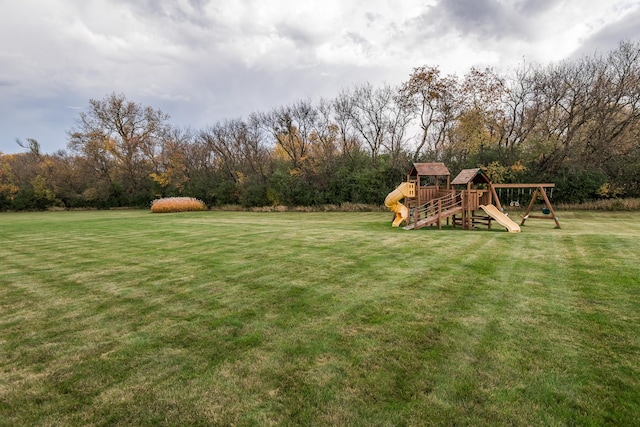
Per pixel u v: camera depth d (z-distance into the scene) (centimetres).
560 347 373
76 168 4088
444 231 1364
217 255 912
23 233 1506
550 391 298
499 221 1343
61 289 635
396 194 1603
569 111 2417
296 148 3528
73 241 1233
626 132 2286
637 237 1034
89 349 396
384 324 443
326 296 559
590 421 262
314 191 3162
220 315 490
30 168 4212
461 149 2727
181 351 387
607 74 2280
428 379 320
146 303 548
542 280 619
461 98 2652
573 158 2344
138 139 4088
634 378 315
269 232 1368
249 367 349
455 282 619
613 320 438
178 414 281
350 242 1080
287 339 409
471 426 259
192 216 2667
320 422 267
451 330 420
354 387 311
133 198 4119
